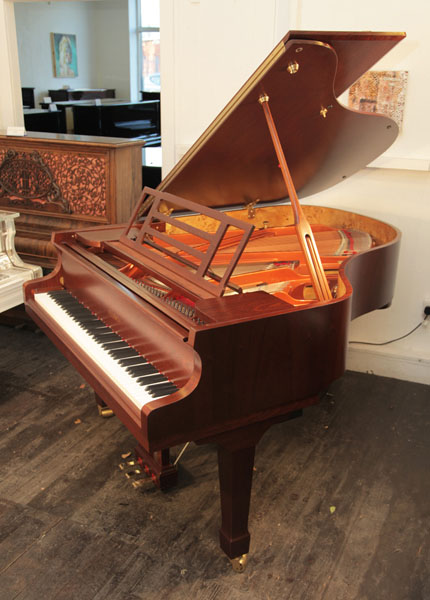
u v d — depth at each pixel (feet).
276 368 5.71
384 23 9.83
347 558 6.73
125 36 44.93
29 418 9.57
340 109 7.05
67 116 29.73
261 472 8.34
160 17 11.24
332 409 10.15
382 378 11.44
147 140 32.48
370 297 8.15
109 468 8.32
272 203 10.66
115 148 10.96
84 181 11.45
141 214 8.39
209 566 6.55
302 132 7.53
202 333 5.11
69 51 43.27
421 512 7.57
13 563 6.52
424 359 11.13
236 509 6.25
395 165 10.31
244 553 6.52
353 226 10.38
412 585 6.37
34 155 11.73
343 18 10.06
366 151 9.03
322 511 7.54
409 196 10.61
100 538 6.94
